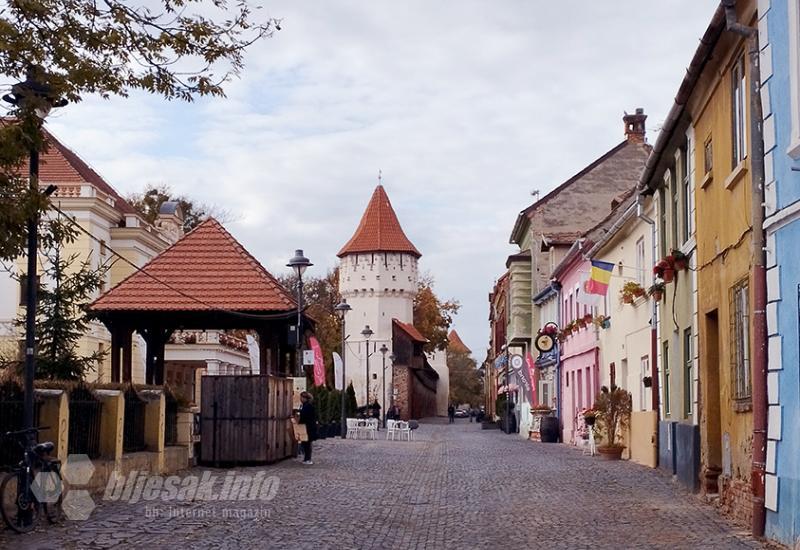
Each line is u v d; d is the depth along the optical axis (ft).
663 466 78.59
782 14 38.50
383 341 341.62
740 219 46.68
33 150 41.73
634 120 179.01
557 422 150.20
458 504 56.18
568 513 51.47
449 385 529.45
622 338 104.06
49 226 46.01
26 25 42.39
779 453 39.14
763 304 40.86
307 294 321.73
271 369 91.40
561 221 176.96
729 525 45.62
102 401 59.67
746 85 45.19
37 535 42.11
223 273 88.99
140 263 178.09
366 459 96.73
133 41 43.24
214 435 81.87
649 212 86.84
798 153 36.76
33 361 44.88
